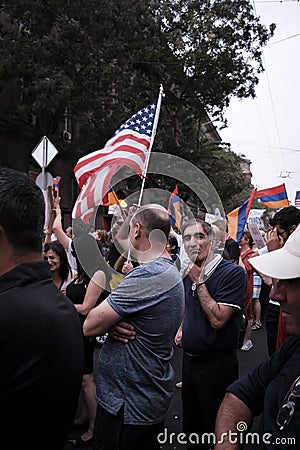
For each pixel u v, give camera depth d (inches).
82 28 661.3
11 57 633.6
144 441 94.7
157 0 778.8
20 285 61.0
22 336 57.4
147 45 717.3
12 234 61.9
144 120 165.6
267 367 73.0
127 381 93.8
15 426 57.3
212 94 824.3
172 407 187.5
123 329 94.3
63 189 844.0
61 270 169.6
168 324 95.7
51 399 59.1
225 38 784.3
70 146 719.7
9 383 56.8
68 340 61.8
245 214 272.1
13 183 63.0
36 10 649.6
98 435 96.2
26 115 685.9
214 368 123.9
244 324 276.8
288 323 65.0
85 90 678.5
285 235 139.6
